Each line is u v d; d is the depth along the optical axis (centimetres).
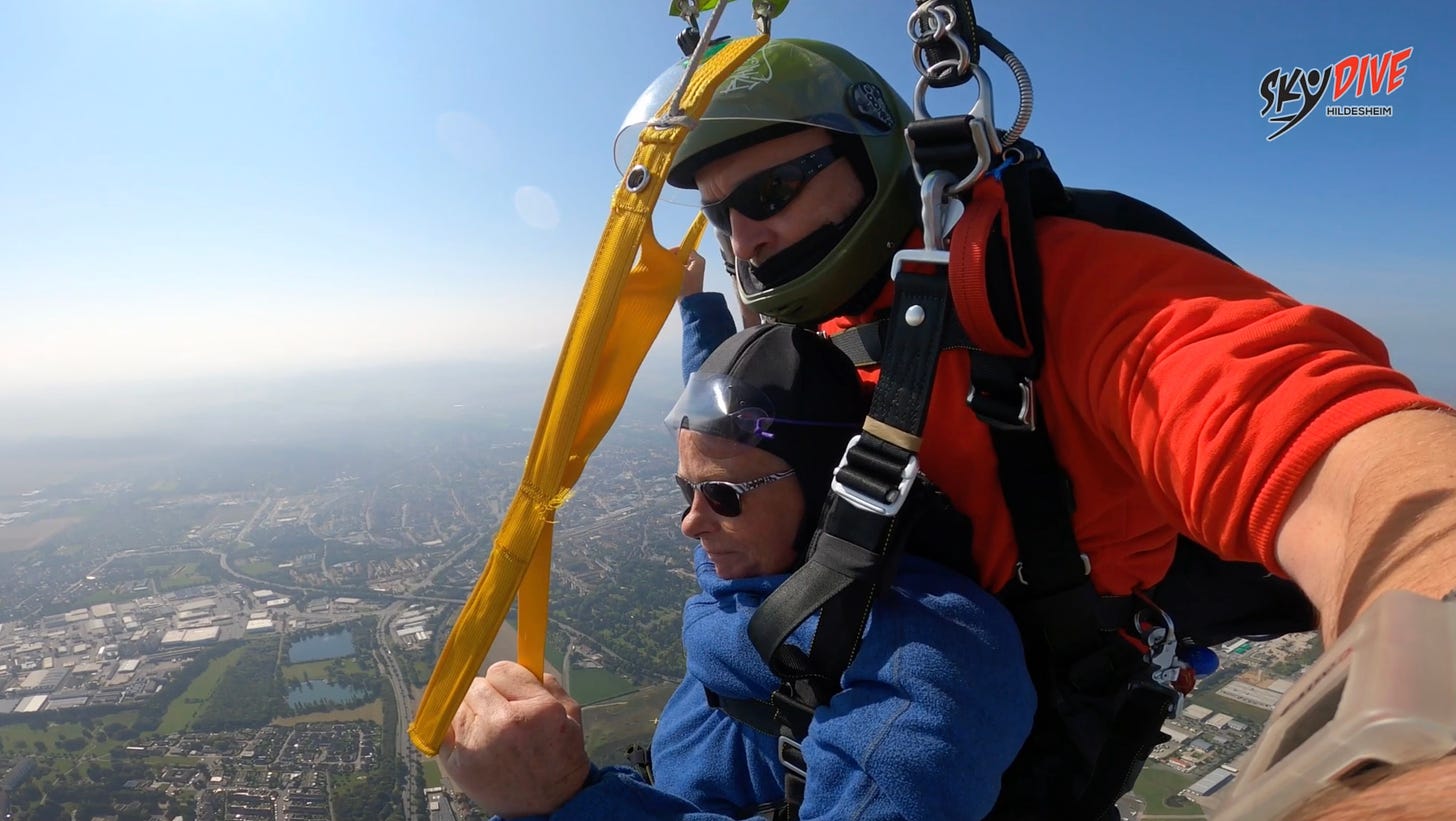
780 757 69
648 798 63
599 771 64
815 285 67
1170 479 42
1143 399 44
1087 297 51
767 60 65
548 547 62
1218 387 39
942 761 53
